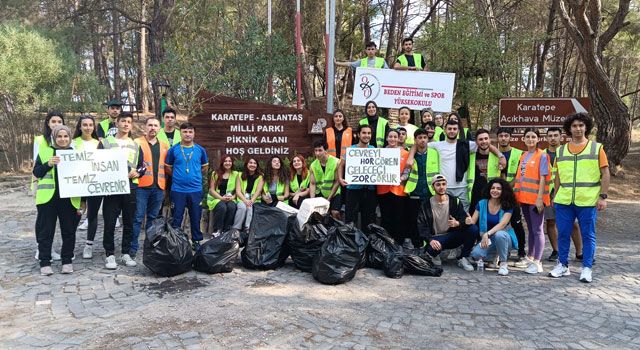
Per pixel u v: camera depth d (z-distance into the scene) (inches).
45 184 226.2
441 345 157.1
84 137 237.9
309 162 334.3
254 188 303.9
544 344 159.8
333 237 226.5
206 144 346.0
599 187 230.5
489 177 269.3
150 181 257.6
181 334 160.9
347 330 166.7
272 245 242.7
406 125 315.6
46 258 229.0
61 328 167.0
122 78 1438.2
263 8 724.7
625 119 573.3
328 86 433.1
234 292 205.2
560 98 377.1
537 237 247.8
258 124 349.1
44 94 636.1
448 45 486.3
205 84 451.2
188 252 231.3
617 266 260.8
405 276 236.2
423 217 252.1
